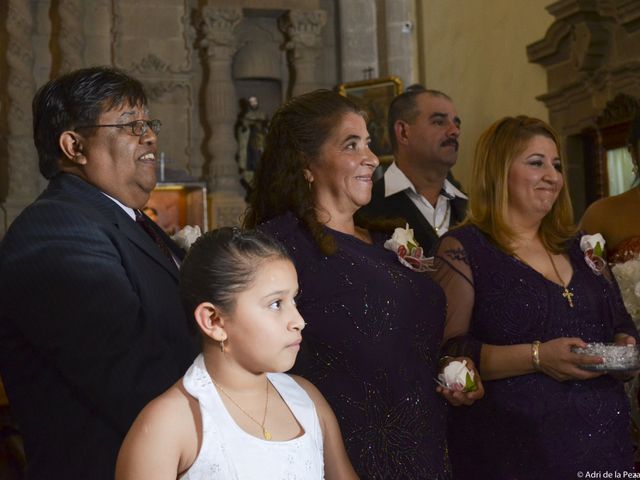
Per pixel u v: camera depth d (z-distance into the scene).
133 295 2.37
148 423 1.76
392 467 2.43
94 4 11.27
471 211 3.09
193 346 2.54
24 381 2.43
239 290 1.81
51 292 2.29
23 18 10.66
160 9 11.52
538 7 8.68
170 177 10.84
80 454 2.33
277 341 1.82
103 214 2.55
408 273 2.65
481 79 9.84
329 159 2.66
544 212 2.99
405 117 4.60
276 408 1.90
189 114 11.58
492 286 2.91
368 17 12.06
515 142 3.00
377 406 2.45
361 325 2.47
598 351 2.69
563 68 8.18
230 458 1.75
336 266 2.53
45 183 10.83
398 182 4.56
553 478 2.77
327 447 2.01
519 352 2.78
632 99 7.20
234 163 11.55
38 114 2.66
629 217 4.10
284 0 11.77
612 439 2.82
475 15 9.97
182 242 3.35
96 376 2.23
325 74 12.26
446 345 2.90
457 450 2.92
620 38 7.46
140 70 11.41
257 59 11.95
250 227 2.76
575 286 2.93
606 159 7.73
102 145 2.61
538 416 2.78
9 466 6.28
